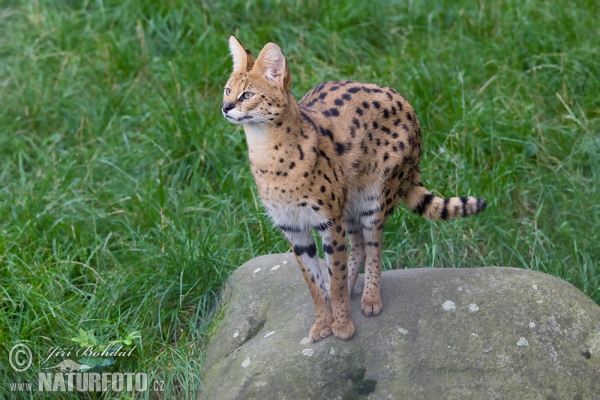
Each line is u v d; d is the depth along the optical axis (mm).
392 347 6656
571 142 10312
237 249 9055
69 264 8844
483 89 11250
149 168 10523
